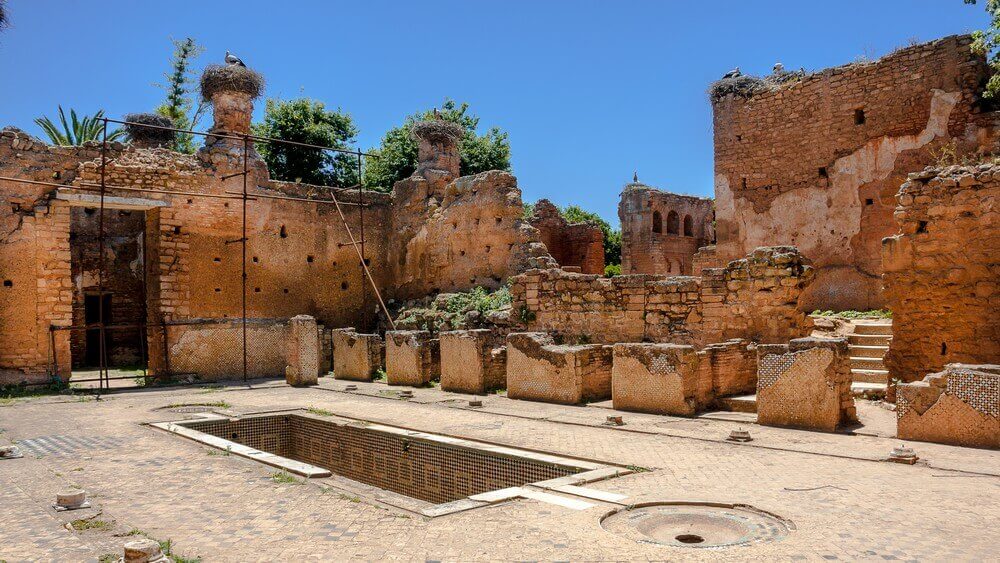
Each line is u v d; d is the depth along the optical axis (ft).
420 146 76.33
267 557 16.93
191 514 20.74
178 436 34.37
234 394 52.65
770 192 61.00
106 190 60.70
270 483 24.48
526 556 16.70
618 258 146.82
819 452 27.02
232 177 67.77
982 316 34.04
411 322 66.59
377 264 76.89
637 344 38.55
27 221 56.75
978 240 34.24
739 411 36.88
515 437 31.73
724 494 21.61
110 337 83.20
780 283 40.63
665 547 17.13
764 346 33.40
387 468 34.53
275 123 100.53
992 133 49.67
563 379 42.39
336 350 62.95
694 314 44.52
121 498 22.65
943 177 35.53
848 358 31.96
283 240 70.85
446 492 31.14
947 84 51.78
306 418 40.81
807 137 58.90
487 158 110.93
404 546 17.53
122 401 48.96
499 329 56.54
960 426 27.45
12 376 55.47
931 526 18.21
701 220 120.37
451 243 68.54
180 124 116.57
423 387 53.31
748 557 16.33
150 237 65.72
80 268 81.46
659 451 28.09
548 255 61.82
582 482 23.48
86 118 105.91
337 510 20.93
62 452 30.45
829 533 17.83
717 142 64.28
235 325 66.28
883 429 30.63
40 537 18.74
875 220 55.11
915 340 36.17
